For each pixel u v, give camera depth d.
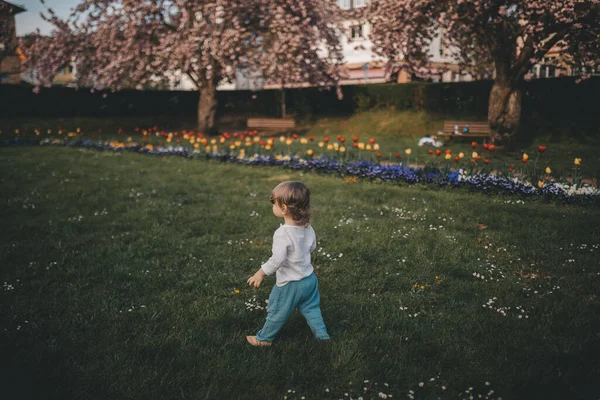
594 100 15.53
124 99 27.73
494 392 2.56
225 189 8.77
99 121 25.47
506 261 4.72
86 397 2.61
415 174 8.88
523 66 13.02
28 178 10.05
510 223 5.93
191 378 2.80
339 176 9.85
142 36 19.25
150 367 2.89
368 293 4.05
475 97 20.27
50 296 4.05
